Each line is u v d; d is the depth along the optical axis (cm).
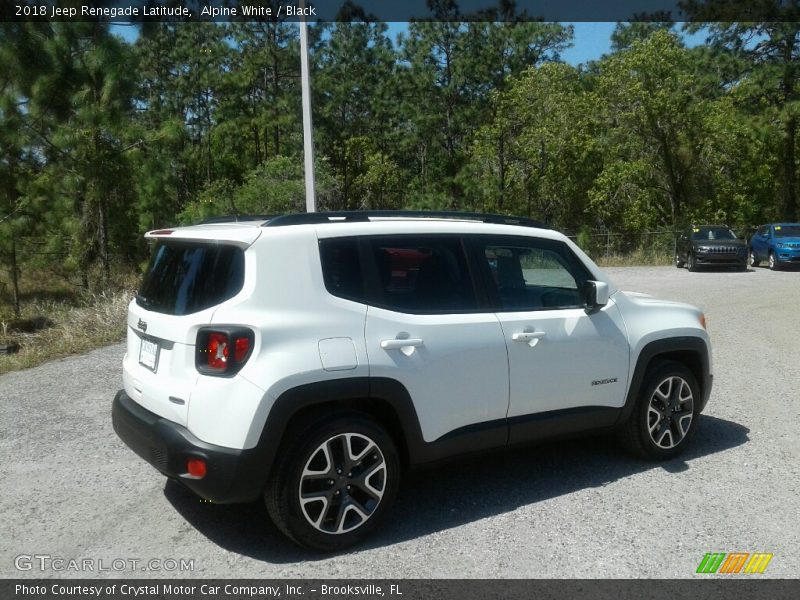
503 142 3350
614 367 526
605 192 3262
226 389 387
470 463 561
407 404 432
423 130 3572
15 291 1556
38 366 902
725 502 483
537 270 516
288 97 3519
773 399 754
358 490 425
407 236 457
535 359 486
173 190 2073
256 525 452
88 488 507
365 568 396
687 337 568
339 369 406
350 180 3716
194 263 427
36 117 1453
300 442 400
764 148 3538
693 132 3238
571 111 3266
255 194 2655
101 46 1445
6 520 456
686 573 390
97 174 1520
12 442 604
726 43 3625
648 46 3197
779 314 1408
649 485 514
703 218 3288
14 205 1505
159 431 406
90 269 1647
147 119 2930
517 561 403
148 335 438
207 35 3603
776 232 2667
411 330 438
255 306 396
